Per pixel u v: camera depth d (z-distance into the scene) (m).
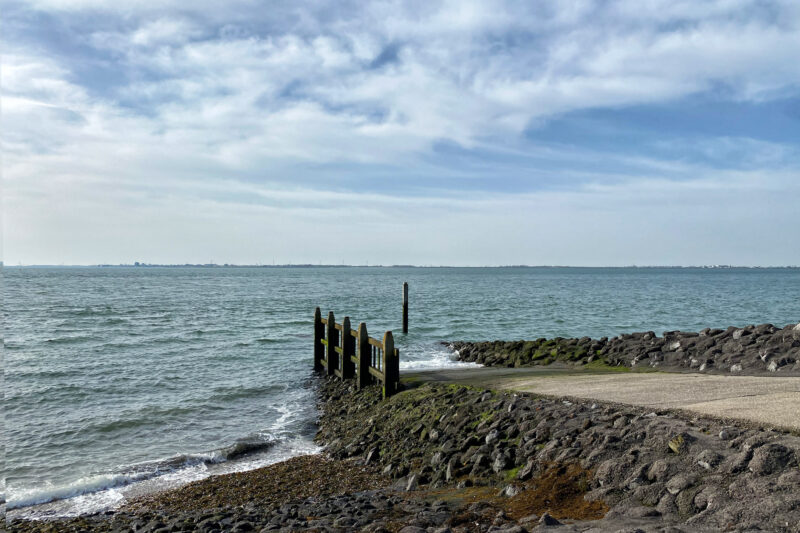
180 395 16.45
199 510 8.39
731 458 5.84
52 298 59.38
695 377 11.87
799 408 7.49
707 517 5.11
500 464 7.80
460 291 80.06
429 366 19.83
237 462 11.21
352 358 16.23
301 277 172.50
